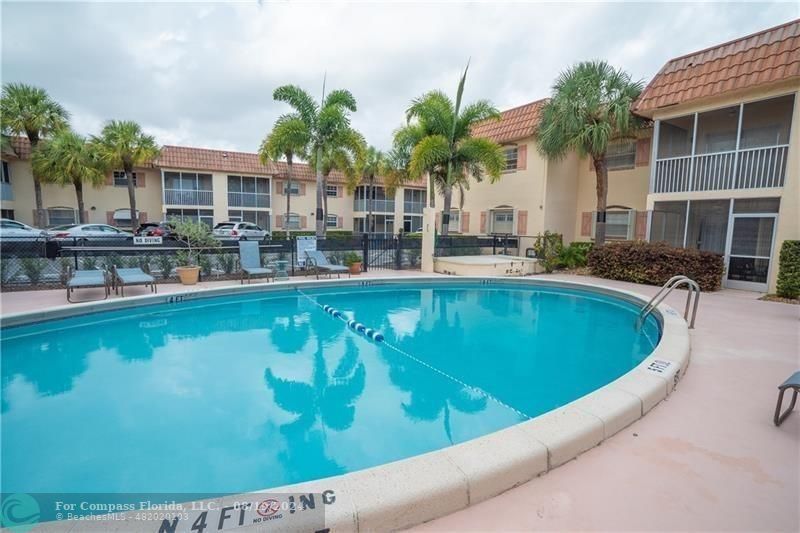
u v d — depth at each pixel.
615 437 2.94
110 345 6.19
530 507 2.16
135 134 22.62
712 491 2.33
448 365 5.45
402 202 32.97
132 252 10.11
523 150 17.88
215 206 27.06
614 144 16.45
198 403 4.21
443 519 2.07
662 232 12.62
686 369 4.51
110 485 2.88
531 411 4.13
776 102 10.68
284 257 12.01
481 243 16.75
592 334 7.03
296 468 3.11
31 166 22.28
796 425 3.16
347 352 5.95
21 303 7.63
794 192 9.85
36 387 4.59
